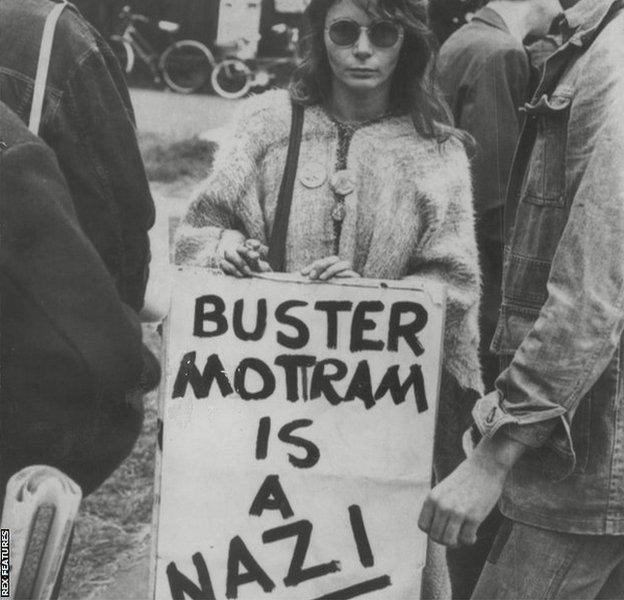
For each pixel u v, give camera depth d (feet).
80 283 5.71
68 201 5.85
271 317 7.43
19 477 5.70
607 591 7.63
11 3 6.48
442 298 7.38
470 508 6.65
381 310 7.40
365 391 7.44
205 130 15.05
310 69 8.04
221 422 7.48
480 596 7.46
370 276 7.98
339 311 7.41
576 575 7.09
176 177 14.62
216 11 15.67
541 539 7.11
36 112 6.32
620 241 6.21
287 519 7.49
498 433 6.59
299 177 8.00
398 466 7.47
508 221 7.54
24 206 5.60
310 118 8.08
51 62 6.37
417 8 7.87
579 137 6.56
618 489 6.83
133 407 6.50
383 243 7.93
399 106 8.11
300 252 8.00
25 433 5.89
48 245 5.66
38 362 5.71
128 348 5.92
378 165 7.95
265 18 13.28
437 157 8.00
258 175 8.09
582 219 6.30
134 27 16.19
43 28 6.40
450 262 7.94
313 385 7.45
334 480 7.48
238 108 8.23
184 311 7.45
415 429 7.47
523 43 9.66
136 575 10.48
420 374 7.43
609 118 6.33
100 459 6.24
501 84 9.20
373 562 7.50
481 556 9.70
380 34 7.70
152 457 12.57
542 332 6.41
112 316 5.83
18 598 5.65
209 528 7.50
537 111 6.92
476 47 9.29
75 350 5.70
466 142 8.21
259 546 7.50
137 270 6.88
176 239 8.13
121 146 6.57
